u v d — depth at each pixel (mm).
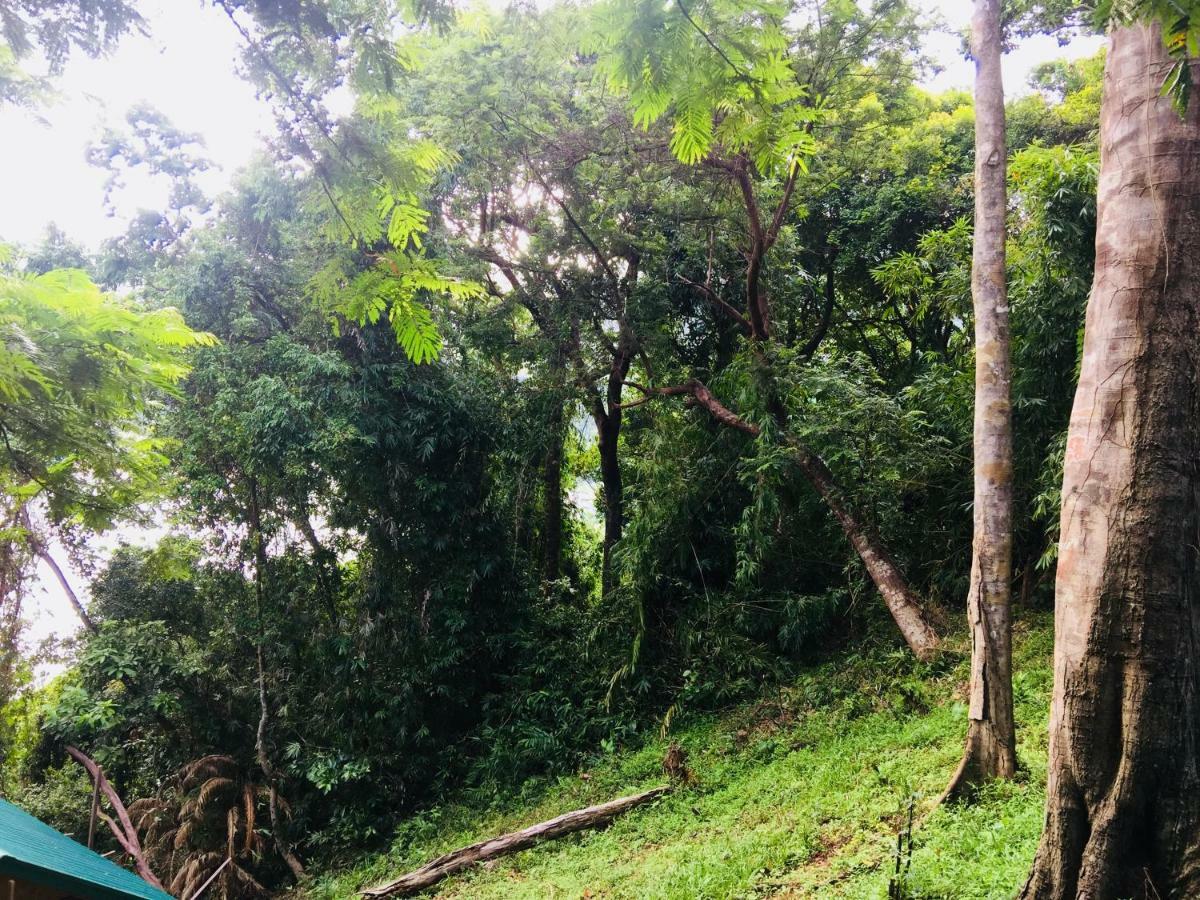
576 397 12992
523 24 3309
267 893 10586
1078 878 3416
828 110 9875
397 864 10125
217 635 12312
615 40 2488
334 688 11961
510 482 13328
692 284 12414
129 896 3178
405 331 3141
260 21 2723
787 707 9930
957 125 15852
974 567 6043
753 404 11047
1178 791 3246
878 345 17234
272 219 11406
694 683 11258
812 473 10461
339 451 11477
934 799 5895
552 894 7012
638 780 9836
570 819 8867
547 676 12695
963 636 9398
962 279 10164
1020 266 9164
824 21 10023
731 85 2627
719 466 12141
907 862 4410
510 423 12914
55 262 11633
